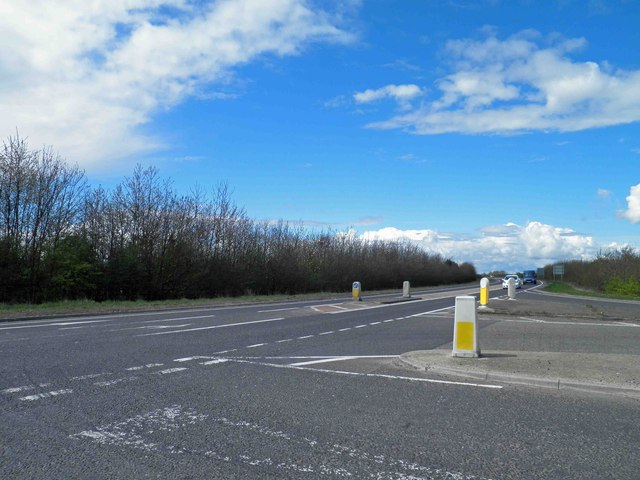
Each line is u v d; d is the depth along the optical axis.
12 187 30.36
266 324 19.22
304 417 6.97
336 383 9.09
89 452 5.58
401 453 5.66
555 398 8.19
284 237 55.94
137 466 5.21
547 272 162.75
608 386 8.62
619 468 5.31
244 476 5.00
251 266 49.16
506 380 9.37
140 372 9.73
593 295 51.28
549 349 13.19
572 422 6.89
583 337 15.98
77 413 7.00
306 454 5.60
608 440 6.17
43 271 31.11
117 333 15.62
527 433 6.40
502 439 6.16
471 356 11.26
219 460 5.40
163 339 14.41
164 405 7.47
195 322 19.47
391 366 10.76
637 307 32.25
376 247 85.81
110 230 36.62
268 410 7.29
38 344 13.10
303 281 55.97
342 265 65.62
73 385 8.58
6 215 30.14
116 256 35.59
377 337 15.82
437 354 11.70
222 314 23.55
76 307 25.52
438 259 124.94
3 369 9.81
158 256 37.97
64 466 5.20
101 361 10.79
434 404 7.73
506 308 26.23
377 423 6.74
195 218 42.00
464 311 11.43
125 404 7.48
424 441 6.06
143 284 36.81
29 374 9.38
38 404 7.41
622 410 7.50
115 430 6.33
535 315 23.97
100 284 34.31
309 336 15.89
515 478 5.04
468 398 8.12
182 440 6.00
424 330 17.83
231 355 11.93
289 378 9.45
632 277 55.28
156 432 6.27
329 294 49.75
